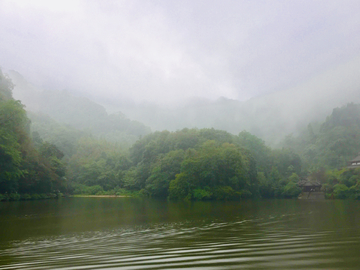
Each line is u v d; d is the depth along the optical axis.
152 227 17.55
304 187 73.62
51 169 68.56
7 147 43.91
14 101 48.50
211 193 56.78
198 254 9.69
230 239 12.73
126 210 30.91
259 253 9.55
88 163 97.81
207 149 65.06
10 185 50.19
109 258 9.53
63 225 19.16
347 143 128.12
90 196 75.25
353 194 60.81
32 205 39.09
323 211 27.45
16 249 11.63
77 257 9.88
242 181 60.53
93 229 17.12
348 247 10.30
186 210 30.61
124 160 99.31
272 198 65.69
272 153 94.88
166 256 9.55
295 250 9.94
